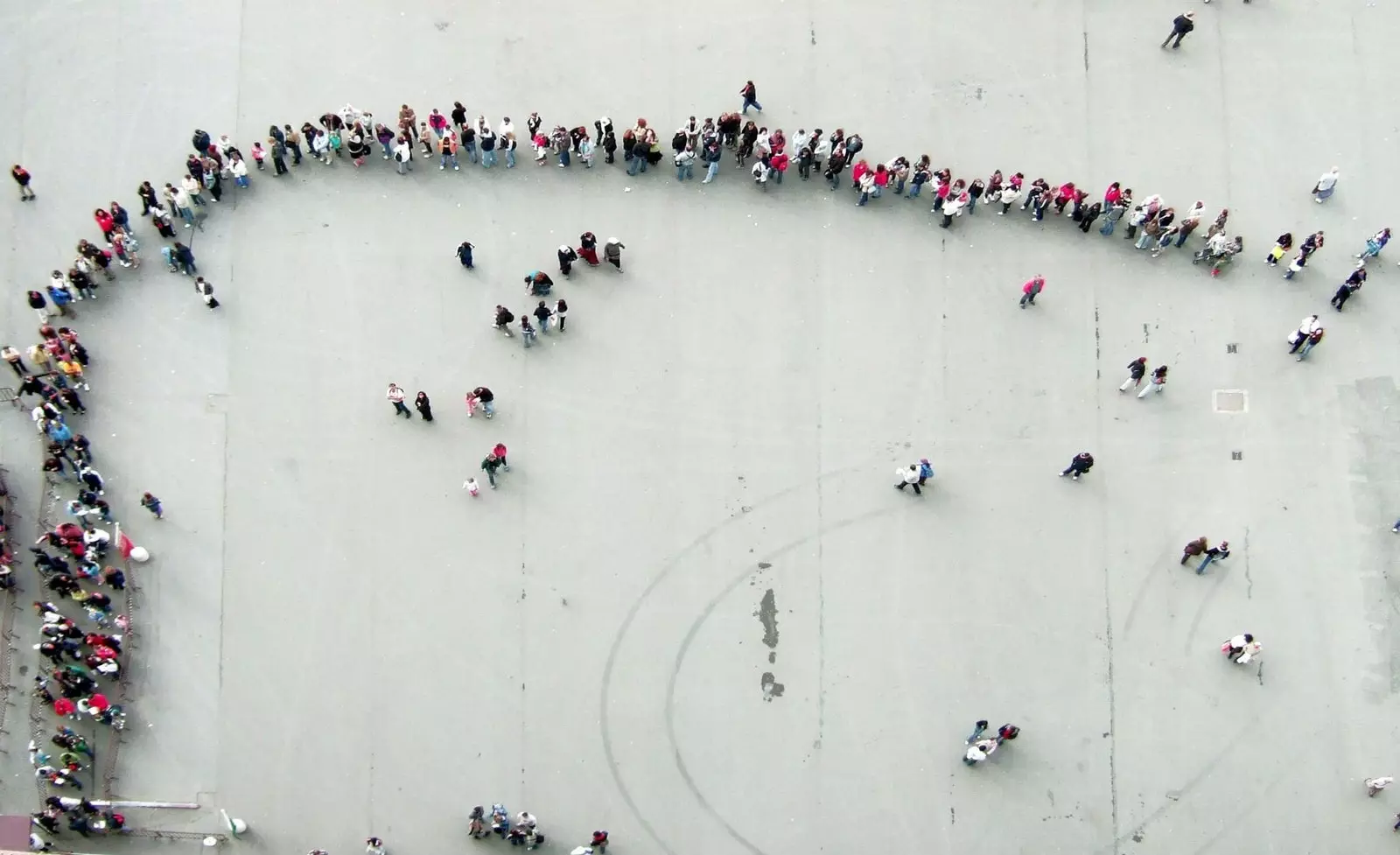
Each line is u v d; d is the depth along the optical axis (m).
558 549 30.92
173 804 29.33
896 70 34.47
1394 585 30.84
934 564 30.92
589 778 29.62
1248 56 34.56
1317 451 31.69
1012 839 29.34
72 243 32.84
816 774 29.67
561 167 33.53
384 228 33.00
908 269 32.94
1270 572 30.91
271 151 32.59
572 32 34.69
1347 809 29.52
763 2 35.00
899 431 31.72
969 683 30.19
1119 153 33.81
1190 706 30.09
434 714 29.92
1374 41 34.72
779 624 30.53
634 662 30.28
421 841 29.25
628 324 32.41
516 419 31.73
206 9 34.62
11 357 30.75
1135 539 31.14
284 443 31.50
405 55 34.41
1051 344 32.38
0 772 29.47
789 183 33.56
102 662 29.25
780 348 32.28
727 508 31.23
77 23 34.44
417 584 30.67
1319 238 31.86
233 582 30.62
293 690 30.02
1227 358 32.28
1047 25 34.78
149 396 31.73
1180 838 29.38
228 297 32.41
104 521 30.81
